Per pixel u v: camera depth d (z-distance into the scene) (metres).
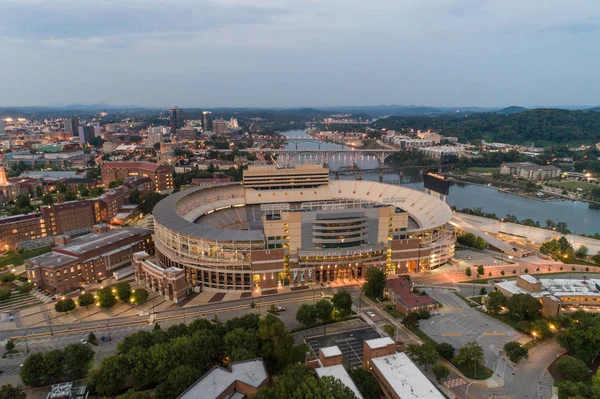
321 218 197.00
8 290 184.75
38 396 118.38
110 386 114.19
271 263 191.12
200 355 121.38
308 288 193.50
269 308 173.62
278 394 100.94
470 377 127.00
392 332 145.62
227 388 105.94
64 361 124.12
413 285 194.50
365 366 125.12
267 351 126.50
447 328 157.00
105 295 170.62
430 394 105.19
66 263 189.50
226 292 189.88
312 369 119.56
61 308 166.25
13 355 141.12
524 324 151.62
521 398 117.88
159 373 117.06
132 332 155.50
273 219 194.62
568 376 123.62
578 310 154.88
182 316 167.50
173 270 182.25
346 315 164.62
